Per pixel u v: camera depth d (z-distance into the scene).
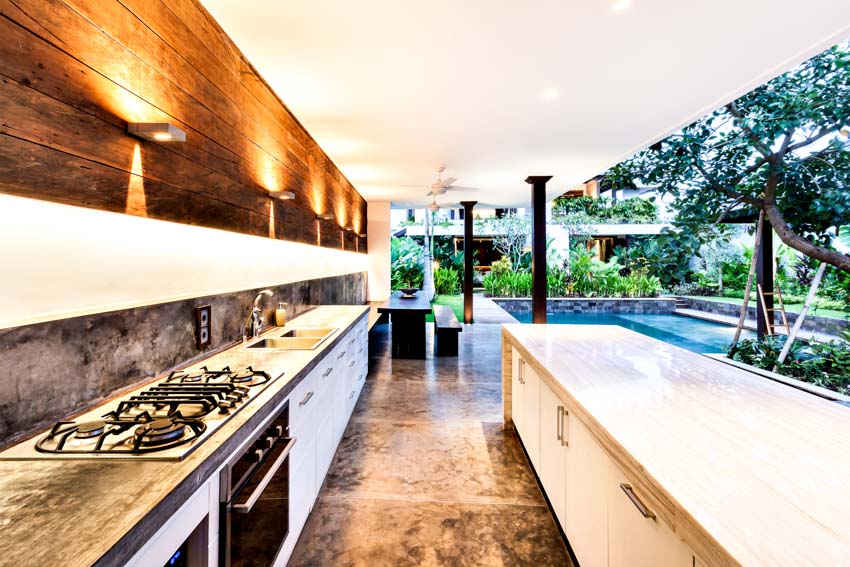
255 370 1.89
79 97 1.30
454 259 17.12
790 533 0.72
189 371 1.87
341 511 2.23
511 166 5.62
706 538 0.73
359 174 6.24
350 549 1.93
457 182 6.75
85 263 1.35
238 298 2.59
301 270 4.12
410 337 5.96
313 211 4.43
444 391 4.39
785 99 4.60
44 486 0.88
